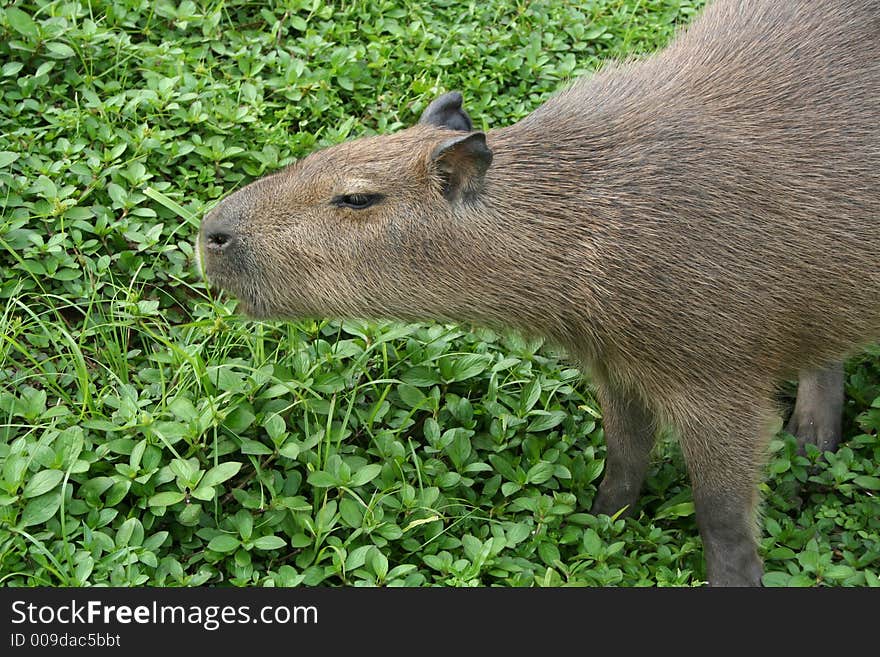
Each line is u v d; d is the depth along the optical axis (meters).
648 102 1.64
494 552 1.62
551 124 1.62
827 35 1.69
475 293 1.61
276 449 1.66
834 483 1.79
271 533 1.63
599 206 1.59
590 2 2.28
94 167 1.88
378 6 2.19
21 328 1.73
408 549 1.64
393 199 1.58
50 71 1.99
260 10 2.15
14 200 1.83
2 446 1.62
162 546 1.61
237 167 1.97
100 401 1.69
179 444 1.67
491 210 1.59
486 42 2.19
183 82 2.00
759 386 1.62
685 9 2.32
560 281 1.60
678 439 1.66
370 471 1.65
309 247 1.59
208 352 1.78
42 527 1.58
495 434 1.77
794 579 1.65
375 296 1.61
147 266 1.85
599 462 1.77
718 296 1.59
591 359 1.66
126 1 2.06
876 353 1.89
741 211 1.59
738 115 1.63
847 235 1.62
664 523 1.78
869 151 1.64
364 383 1.78
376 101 2.08
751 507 1.66
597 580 1.64
